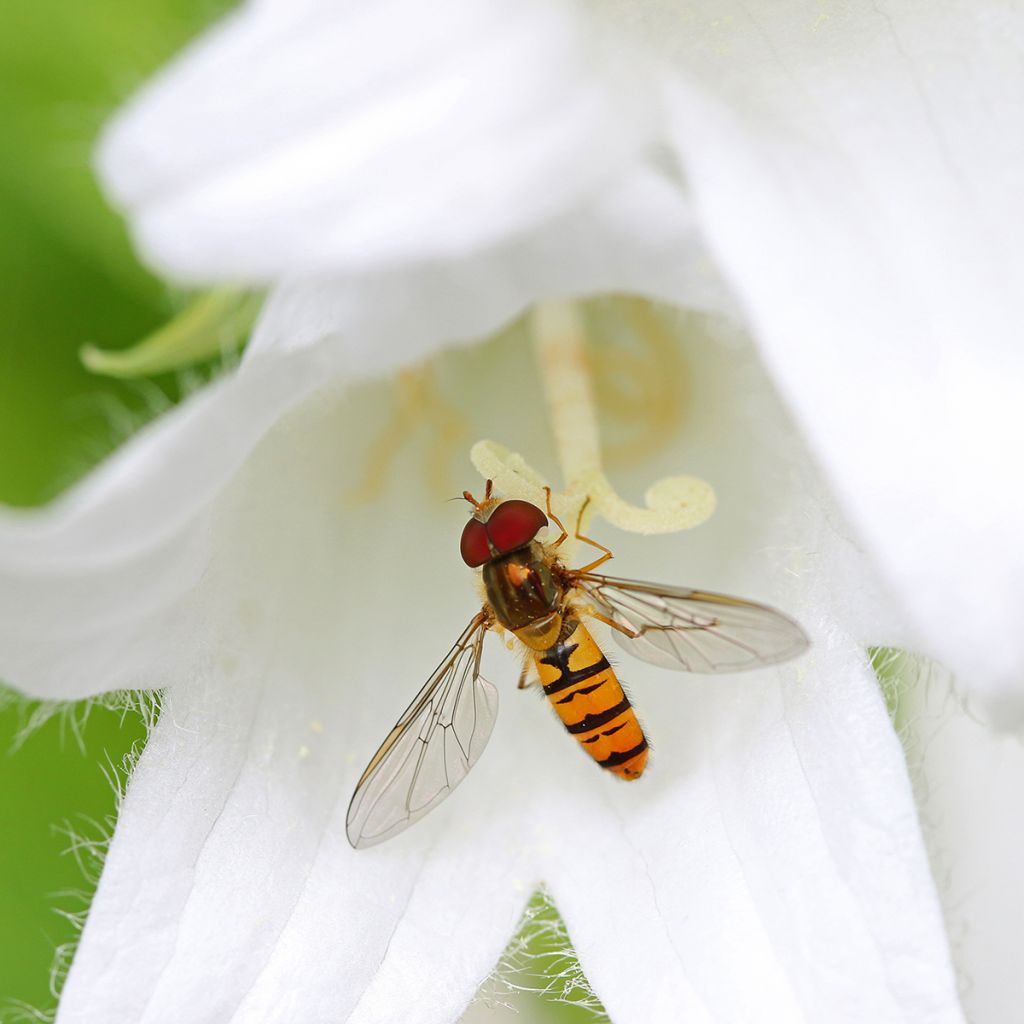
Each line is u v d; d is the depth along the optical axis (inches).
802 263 5.2
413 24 5.1
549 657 5.9
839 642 5.8
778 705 5.9
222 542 5.8
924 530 5.2
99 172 5.1
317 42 5.1
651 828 6.0
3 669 5.5
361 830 5.9
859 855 5.8
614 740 5.9
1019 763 6.1
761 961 5.8
